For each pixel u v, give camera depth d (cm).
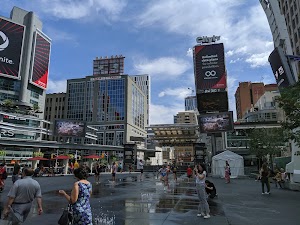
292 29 5744
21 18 10169
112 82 12531
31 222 757
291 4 5809
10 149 6825
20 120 7912
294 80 2361
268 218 840
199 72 5238
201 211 858
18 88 9481
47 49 10869
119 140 11775
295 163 1944
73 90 12988
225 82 5088
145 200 1223
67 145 5822
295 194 1512
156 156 13450
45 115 13412
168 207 1030
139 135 13638
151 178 3072
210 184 1332
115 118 12081
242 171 3394
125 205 1076
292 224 756
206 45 5312
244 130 6006
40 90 10544
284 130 1753
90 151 7162
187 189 1761
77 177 482
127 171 5353
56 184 2152
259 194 1517
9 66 9138
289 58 2408
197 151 4659
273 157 4434
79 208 449
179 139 7569
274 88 12719
